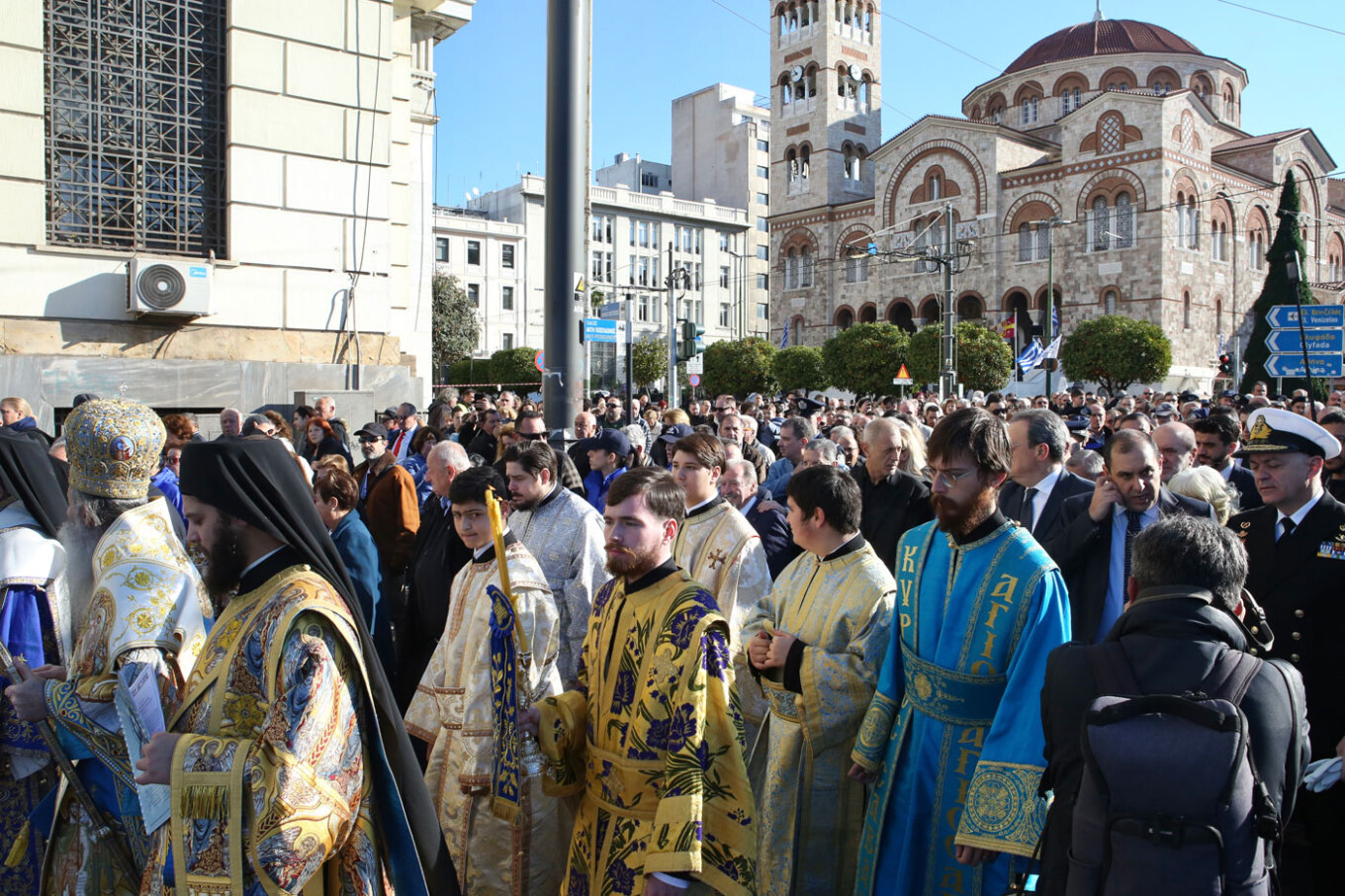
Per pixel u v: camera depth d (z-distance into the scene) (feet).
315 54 46.03
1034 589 10.73
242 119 44.09
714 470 15.87
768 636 12.53
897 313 168.04
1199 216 144.77
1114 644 8.04
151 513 9.66
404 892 7.66
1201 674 7.49
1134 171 139.54
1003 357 118.93
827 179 178.09
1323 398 85.71
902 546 12.17
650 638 9.58
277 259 45.29
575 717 10.05
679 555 15.75
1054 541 14.70
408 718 13.85
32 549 10.64
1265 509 13.83
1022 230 151.74
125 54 42.06
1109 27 180.14
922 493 19.45
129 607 8.73
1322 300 168.04
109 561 9.06
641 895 9.13
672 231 240.53
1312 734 12.67
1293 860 12.14
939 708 11.12
